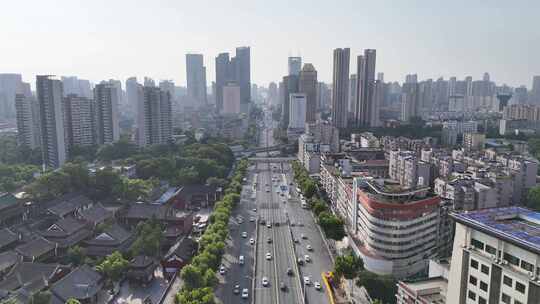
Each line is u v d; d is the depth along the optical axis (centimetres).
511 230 8919
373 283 15775
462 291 9825
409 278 17712
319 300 15488
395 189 19462
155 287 16625
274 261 19000
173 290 15962
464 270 9756
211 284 14712
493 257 9031
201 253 16938
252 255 19638
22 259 17488
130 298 15750
